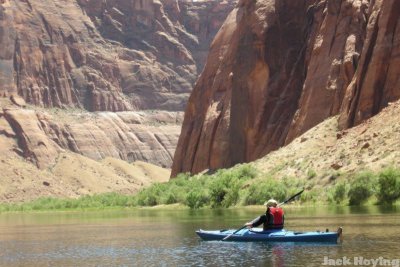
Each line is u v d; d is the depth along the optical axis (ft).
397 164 309.83
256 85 516.73
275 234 170.09
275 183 350.84
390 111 358.43
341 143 364.79
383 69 383.45
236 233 175.63
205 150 570.46
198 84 634.02
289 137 457.68
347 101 397.39
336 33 453.58
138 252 170.71
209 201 392.47
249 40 527.81
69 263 158.40
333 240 163.53
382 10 393.91
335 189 309.01
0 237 238.68
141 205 502.79
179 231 221.25
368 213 244.22
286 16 521.65
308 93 454.40
